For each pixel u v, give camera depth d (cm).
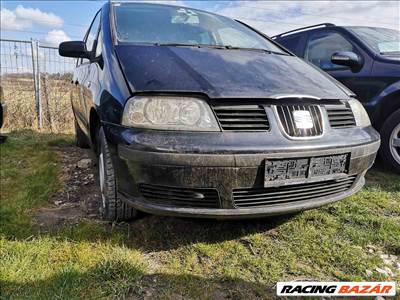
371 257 192
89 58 297
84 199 265
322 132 187
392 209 252
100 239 199
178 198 175
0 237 198
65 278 161
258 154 168
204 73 194
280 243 204
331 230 219
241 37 295
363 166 205
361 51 350
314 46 409
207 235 210
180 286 164
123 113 181
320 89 204
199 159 165
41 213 236
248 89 182
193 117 173
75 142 471
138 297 155
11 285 156
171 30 268
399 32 408
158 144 167
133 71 196
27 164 358
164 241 202
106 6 296
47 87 634
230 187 171
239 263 183
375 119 333
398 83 318
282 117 179
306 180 182
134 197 184
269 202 182
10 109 612
